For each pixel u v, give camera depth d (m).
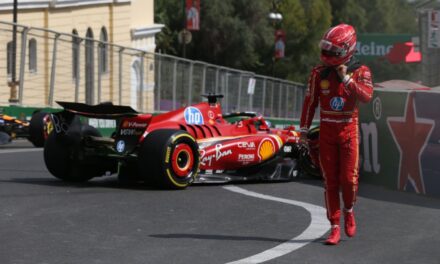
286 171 20.33
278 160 20.44
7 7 52.44
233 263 10.84
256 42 107.56
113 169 19.31
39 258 10.94
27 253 11.22
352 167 12.04
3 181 18.91
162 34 102.62
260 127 21.16
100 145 18.28
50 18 58.34
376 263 11.05
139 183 19.03
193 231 13.00
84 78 44.34
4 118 30.86
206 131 19.19
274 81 71.69
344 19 128.62
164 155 17.16
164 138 17.25
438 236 12.97
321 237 12.71
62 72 42.47
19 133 30.89
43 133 30.09
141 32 76.19
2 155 26.77
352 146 12.02
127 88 49.00
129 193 17.03
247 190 18.28
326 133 12.09
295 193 18.02
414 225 13.92
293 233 12.98
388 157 19.09
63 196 16.38
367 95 11.79
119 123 18.11
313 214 14.87
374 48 84.56
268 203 16.16
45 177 20.08
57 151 18.55
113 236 12.45
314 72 12.23
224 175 19.25
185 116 18.92
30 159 25.47
